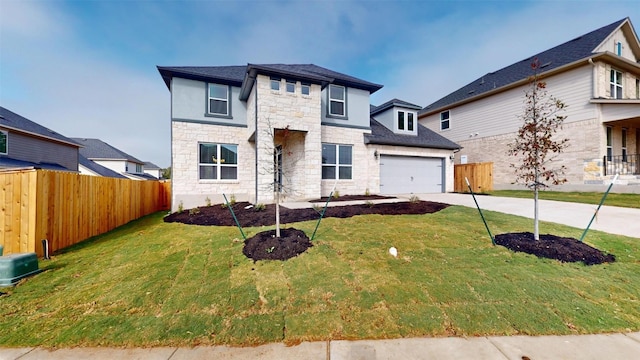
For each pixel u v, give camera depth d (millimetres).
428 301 3207
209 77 10750
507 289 3449
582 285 3533
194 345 2555
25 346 2551
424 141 14188
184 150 10570
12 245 4863
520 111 15156
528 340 2576
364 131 12883
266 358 2359
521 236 5164
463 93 19766
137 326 2832
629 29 14273
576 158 12789
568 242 4762
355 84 12531
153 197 11500
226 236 5703
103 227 7066
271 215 7250
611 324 2801
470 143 18234
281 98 9859
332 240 5160
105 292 3553
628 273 3846
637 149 14367
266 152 9562
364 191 12719
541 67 14648
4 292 3590
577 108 12773
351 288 3482
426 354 2387
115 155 33094
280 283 3637
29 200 4910
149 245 5469
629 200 9469
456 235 5477
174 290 3549
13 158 15477
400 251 4664
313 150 10430
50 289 3682
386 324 2816
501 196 11891
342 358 2342
